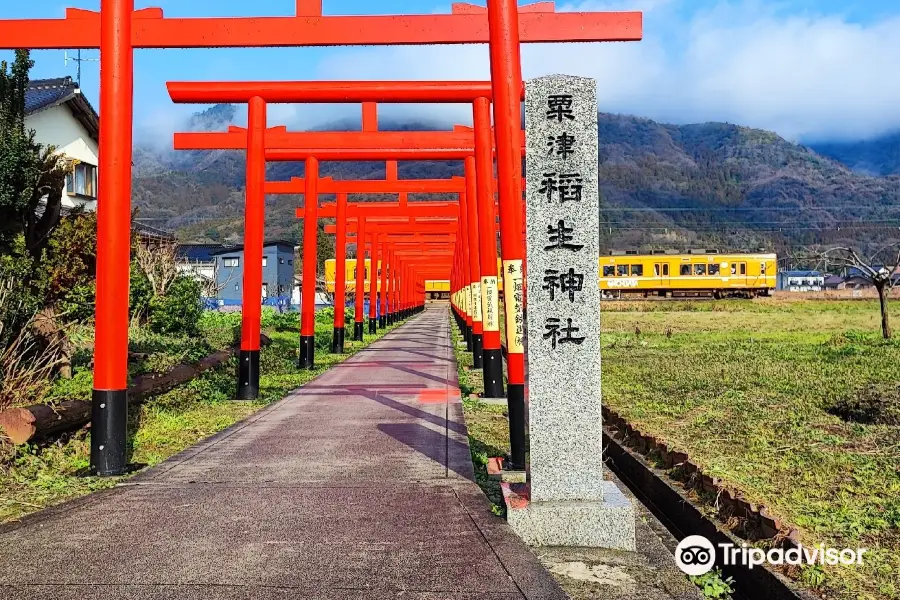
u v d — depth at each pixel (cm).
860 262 2130
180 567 438
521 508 516
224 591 402
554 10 1061
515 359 788
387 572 432
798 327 2727
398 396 1272
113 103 724
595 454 530
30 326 916
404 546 477
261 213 1268
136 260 1781
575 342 534
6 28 995
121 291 711
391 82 1274
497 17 858
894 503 598
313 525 522
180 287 1759
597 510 512
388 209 2717
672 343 2122
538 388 534
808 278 8225
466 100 1284
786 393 1177
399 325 4047
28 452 730
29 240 999
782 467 712
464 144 1689
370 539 491
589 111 547
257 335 1252
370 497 600
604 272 5212
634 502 698
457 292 3656
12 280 902
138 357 1223
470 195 1756
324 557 456
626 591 436
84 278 1092
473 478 668
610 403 1118
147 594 397
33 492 623
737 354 1769
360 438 873
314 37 1057
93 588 405
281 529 513
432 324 4150
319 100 1289
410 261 5262
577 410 532
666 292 5319
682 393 1205
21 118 929
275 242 5253
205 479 664
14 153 888
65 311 1063
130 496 605
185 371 1215
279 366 1759
